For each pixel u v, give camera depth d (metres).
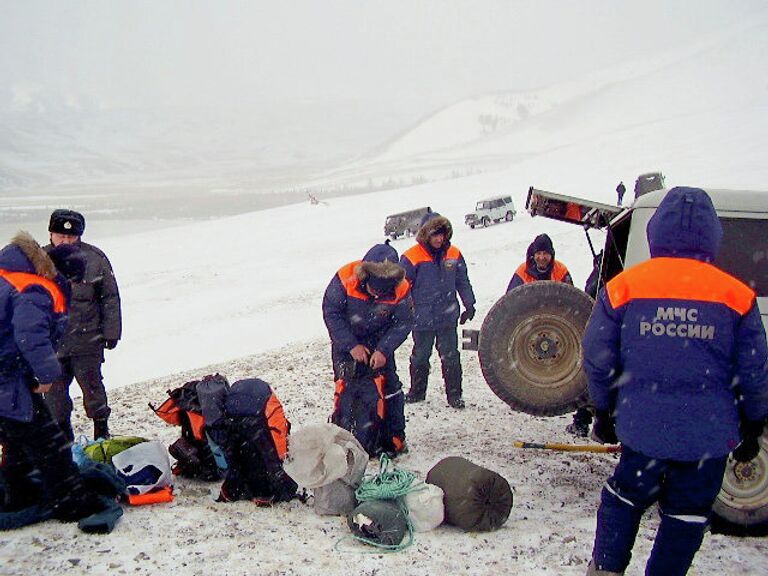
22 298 4.03
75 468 4.45
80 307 6.01
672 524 3.38
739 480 4.53
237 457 4.96
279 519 4.67
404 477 4.67
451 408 7.77
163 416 5.33
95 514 4.43
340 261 38.81
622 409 3.38
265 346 18.61
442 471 4.76
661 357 3.29
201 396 4.96
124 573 3.86
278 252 45.78
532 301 5.34
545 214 6.76
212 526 4.50
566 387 5.32
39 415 4.25
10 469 4.40
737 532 4.55
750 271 4.80
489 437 6.76
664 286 3.35
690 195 3.40
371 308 5.84
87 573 3.85
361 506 4.39
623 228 5.65
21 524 4.36
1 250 4.16
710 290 3.31
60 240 5.92
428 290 7.59
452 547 4.29
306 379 9.30
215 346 19.61
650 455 3.29
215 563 4.00
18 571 3.84
